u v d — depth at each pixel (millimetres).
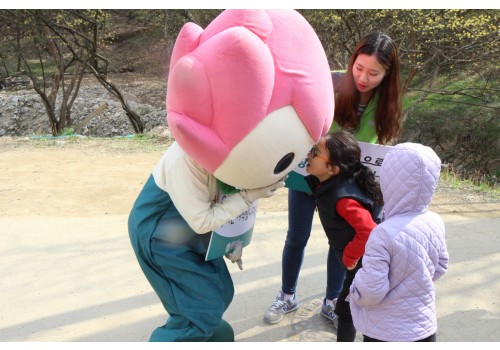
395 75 2527
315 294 3475
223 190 2180
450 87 12641
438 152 11523
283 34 1979
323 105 2053
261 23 1933
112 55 22906
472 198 5477
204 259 2377
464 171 10297
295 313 3234
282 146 1980
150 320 3207
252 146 1941
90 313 3287
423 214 2131
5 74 19984
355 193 2346
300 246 2998
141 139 8906
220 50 1861
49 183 6410
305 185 2664
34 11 11375
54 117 13141
